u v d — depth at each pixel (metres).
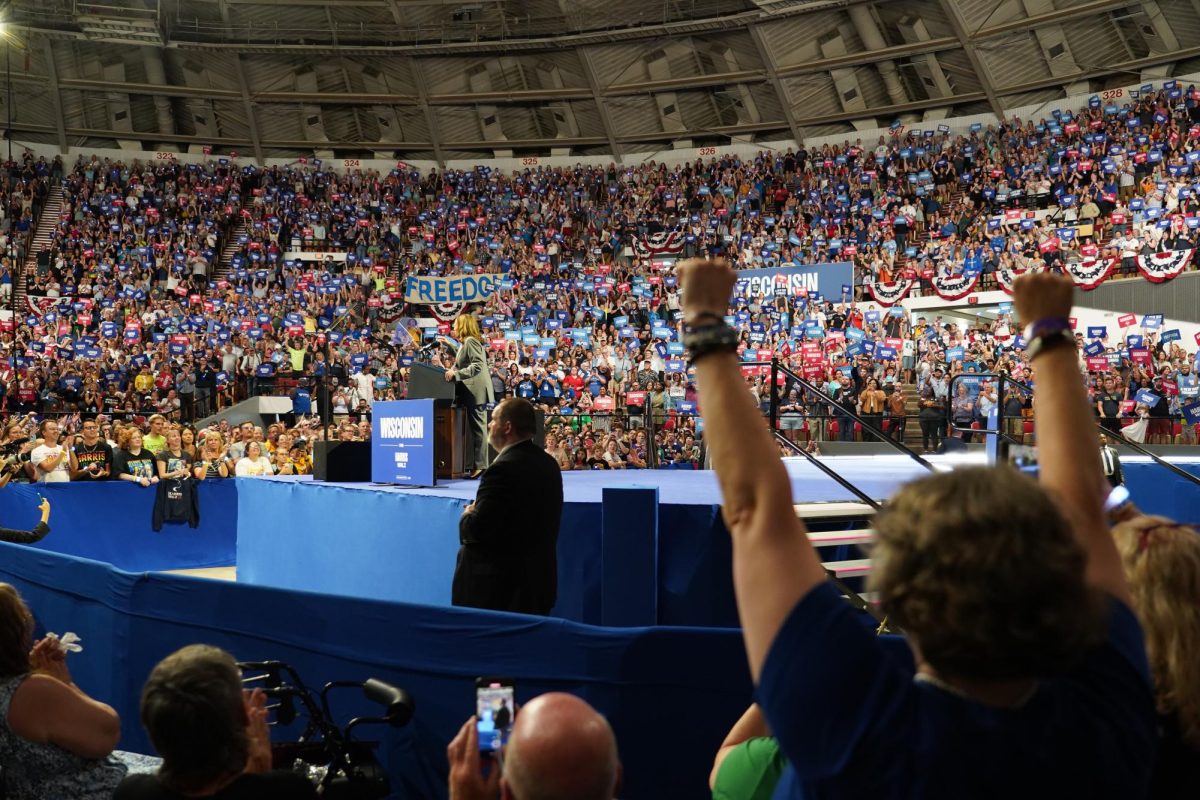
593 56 39.22
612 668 4.05
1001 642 1.09
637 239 36.62
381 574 8.65
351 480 10.84
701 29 37.12
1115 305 26.66
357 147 42.31
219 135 41.66
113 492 13.44
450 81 40.84
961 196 33.25
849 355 23.94
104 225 36.75
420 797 4.47
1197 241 25.50
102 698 5.87
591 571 6.91
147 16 35.56
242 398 25.84
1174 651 1.78
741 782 2.22
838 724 1.12
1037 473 1.53
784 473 1.29
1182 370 19.75
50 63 37.66
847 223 33.94
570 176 40.44
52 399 23.02
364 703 4.65
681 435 18.50
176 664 2.70
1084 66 33.50
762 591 1.21
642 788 4.02
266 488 11.27
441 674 4.41
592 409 21.98
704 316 1.39
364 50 39.31
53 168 39.19
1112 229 28.86
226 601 5.16
